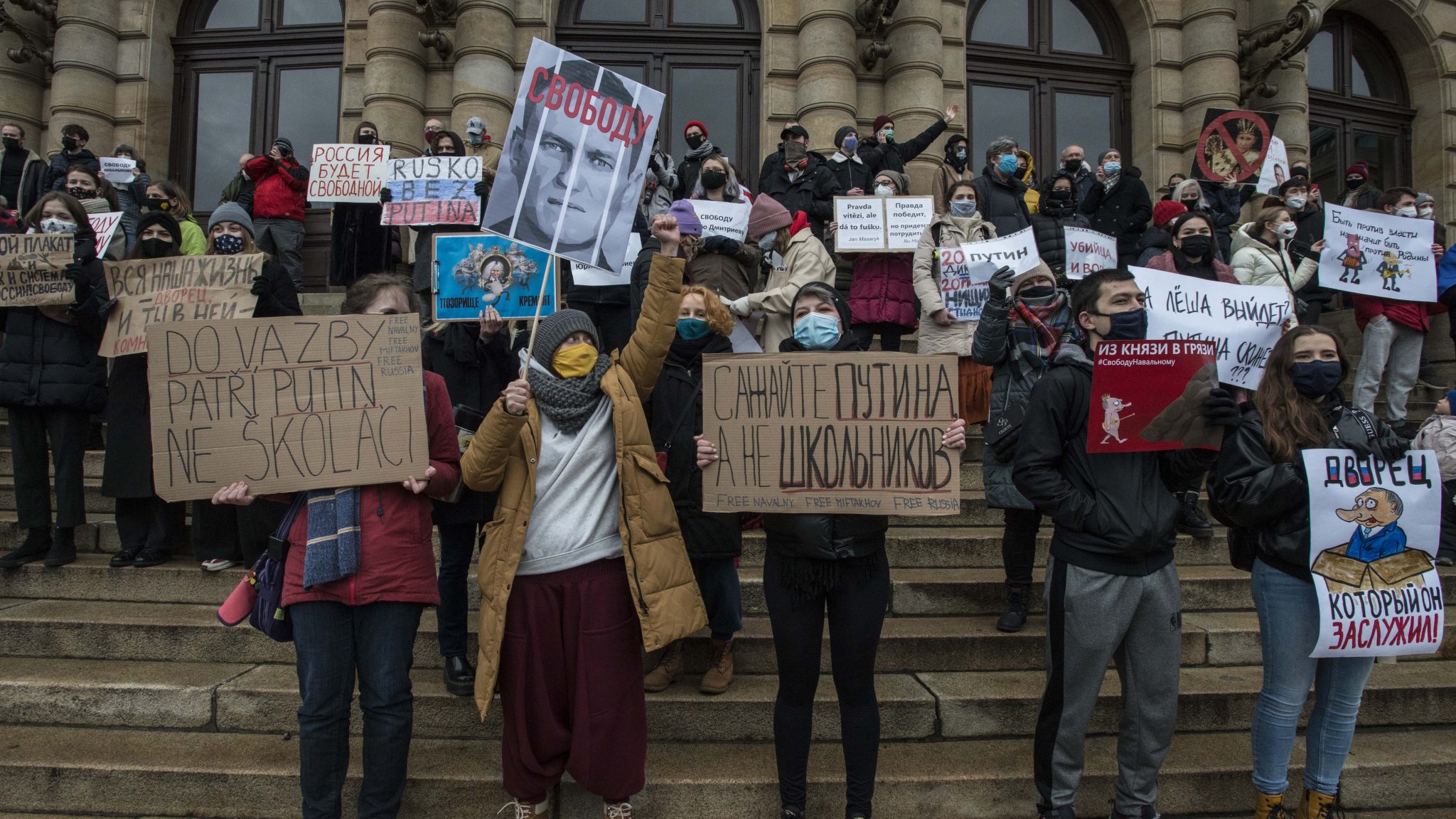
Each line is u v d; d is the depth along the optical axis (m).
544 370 2.71
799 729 2.80
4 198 7.10
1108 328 2.72
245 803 3.03
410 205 5.18
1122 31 10.05
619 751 2.61
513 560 2.59
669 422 3.40
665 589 2.64
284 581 2.61
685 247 4.61
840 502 2.77
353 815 3.03
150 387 2.60
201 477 2.58
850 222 5.41
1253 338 3.80
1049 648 2.76
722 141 9.07
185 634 3.73
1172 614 2.66
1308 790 2.88
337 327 2.66
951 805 3.07
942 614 4.11
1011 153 6.07
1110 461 2.65
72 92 8.77
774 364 2.86
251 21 9.41
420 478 2.62
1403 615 2.65
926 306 4.74
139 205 6.61
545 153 2.96
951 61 9.12
